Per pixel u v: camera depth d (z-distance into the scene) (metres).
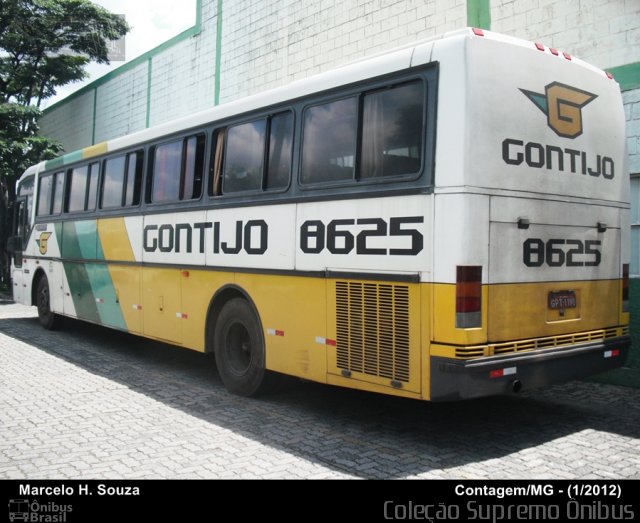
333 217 5.51
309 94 5.92
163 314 8.07
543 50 5.23
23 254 13.03
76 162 10.73
